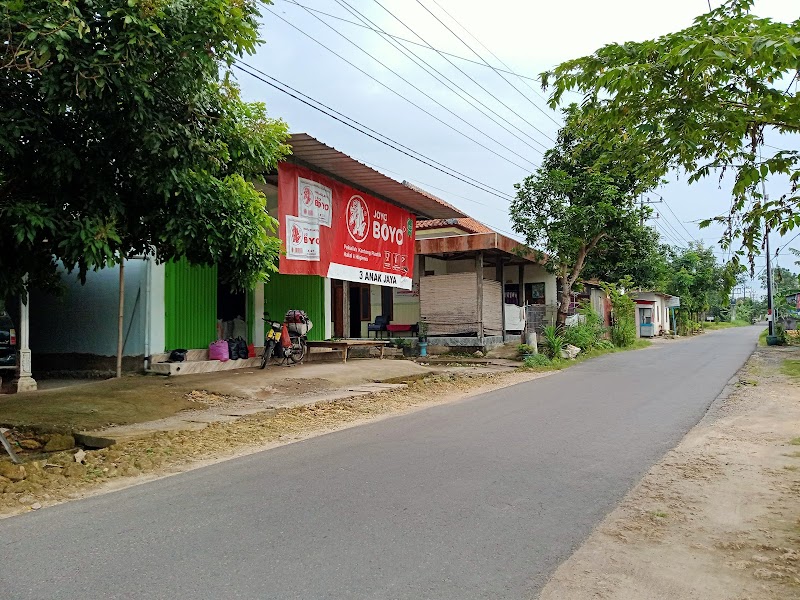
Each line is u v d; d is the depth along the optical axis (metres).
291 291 16.75
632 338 29.16
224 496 5.13
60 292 8.66
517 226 20.86
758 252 3.94
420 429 8.19
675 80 3.57
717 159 3.87
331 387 12.41
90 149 6.68
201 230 7.34
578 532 4.32
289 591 3.35
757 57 3.00
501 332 22.28
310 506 4.82
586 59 3.67
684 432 8.05
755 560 3.86
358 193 15.16
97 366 12.65
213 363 13.21
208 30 6.18
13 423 8.05
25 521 4.58
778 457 6.69
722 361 19.97
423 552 3.91
